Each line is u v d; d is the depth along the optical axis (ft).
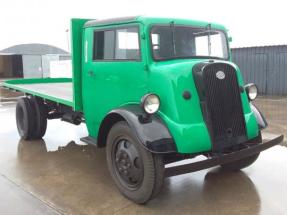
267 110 33.17
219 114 13.20
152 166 12.16
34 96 22.13
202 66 13.08
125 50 14.37
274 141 14.26
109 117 14.14
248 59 46.39
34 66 85.25
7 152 19.90
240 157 12.98
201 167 12.17
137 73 13.89
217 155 12.78
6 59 89.04
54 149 20.51
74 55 16.51
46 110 21.90
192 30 14.96
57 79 30.19
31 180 15.62
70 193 14.21
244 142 14.11
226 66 13.60
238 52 47.26
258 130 14.80
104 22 15.11
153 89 13.35
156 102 12.53
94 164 17.76
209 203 13.20
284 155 18.72
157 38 13.88
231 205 13.01
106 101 15.44
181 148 12.32
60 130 25.22
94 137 16.70
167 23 14.26
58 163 17.94
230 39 16.67
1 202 13.41
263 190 14.26
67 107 21.01
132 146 13.10
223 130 13.33
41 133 22.11
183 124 12.62
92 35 15.69
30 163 17.95
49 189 14.62
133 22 13.98
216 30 15.88
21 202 13.41
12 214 12.46
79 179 15.71
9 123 27.99
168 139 12.27
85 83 16.47
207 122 12.94
